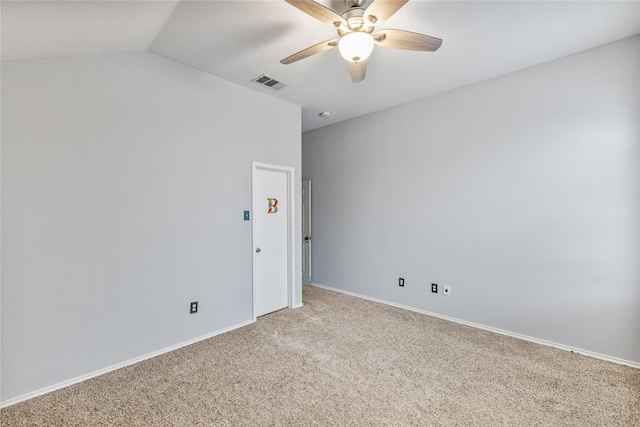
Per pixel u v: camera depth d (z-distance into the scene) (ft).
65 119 7.07
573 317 8.79
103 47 7.27
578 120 8.64
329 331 10.36
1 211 6.30
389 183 13.23
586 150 8.52
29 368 6.63
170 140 8.93
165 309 8.84
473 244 10.75
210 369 7.88
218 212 10.12
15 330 6.47
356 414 6.13
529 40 7.92
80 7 5.29
